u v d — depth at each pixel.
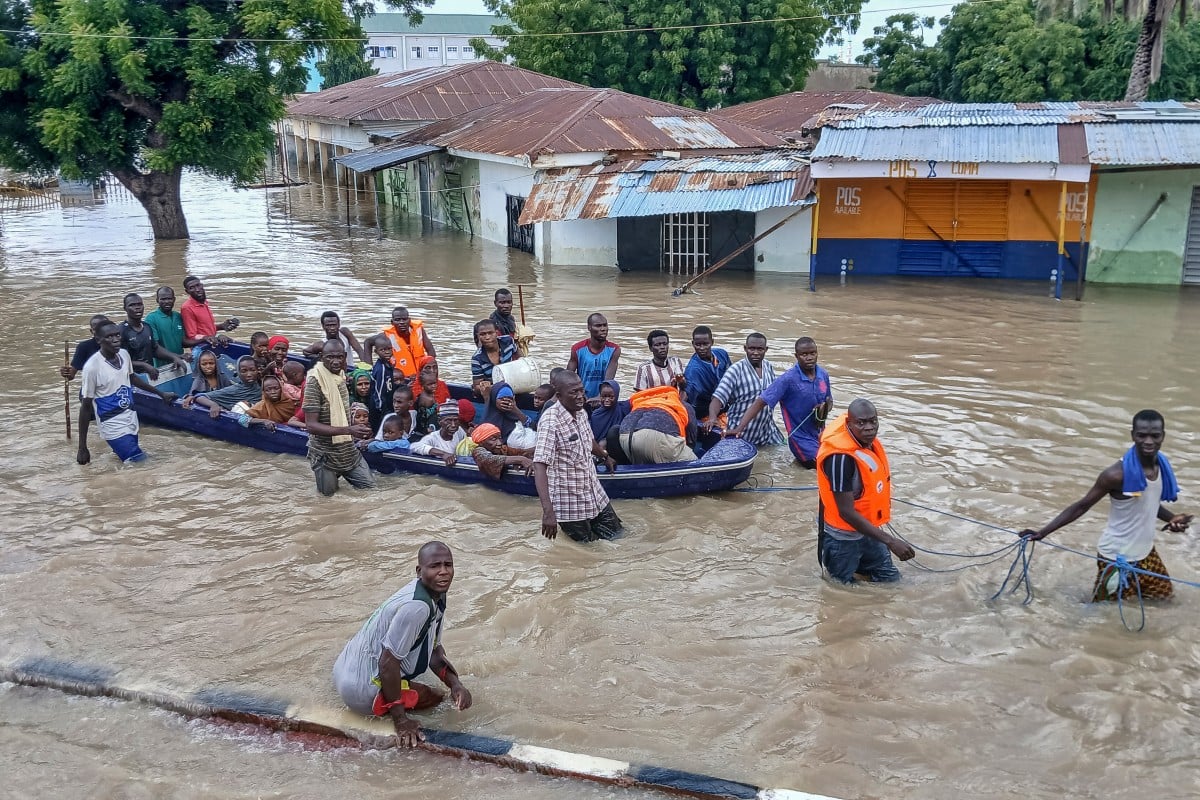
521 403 10.12
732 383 9.76
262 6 23.92
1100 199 19.67
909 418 11.04
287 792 5.14
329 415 8.88
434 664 5.75
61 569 7.63
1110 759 5.29
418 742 5.45
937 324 16.00
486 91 34.03
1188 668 6.11
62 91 23.08
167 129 23.62
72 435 10.80
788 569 7.56
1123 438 10.34
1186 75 29.09
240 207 34.91
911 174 18.00
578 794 5.09
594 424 9.22
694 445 9.59
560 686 6.04
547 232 21.95
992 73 33.53
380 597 7.18
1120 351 14.06
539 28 35.91
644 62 35.56
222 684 6.03
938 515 8.49
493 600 7.12
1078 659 6.22
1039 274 20.47
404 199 33.62
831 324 16.05
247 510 8.80
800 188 19.20
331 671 6.17
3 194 35.03
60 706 5.93
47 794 5.14
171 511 8.80
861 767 5.25
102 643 6.56
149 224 29.48
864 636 6.55
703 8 34.16
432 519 8.51
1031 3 34.97
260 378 10.85
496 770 5.28
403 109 33.00
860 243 21.02
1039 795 5.03
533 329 15.60
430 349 10.59
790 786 5.10
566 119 23.44
